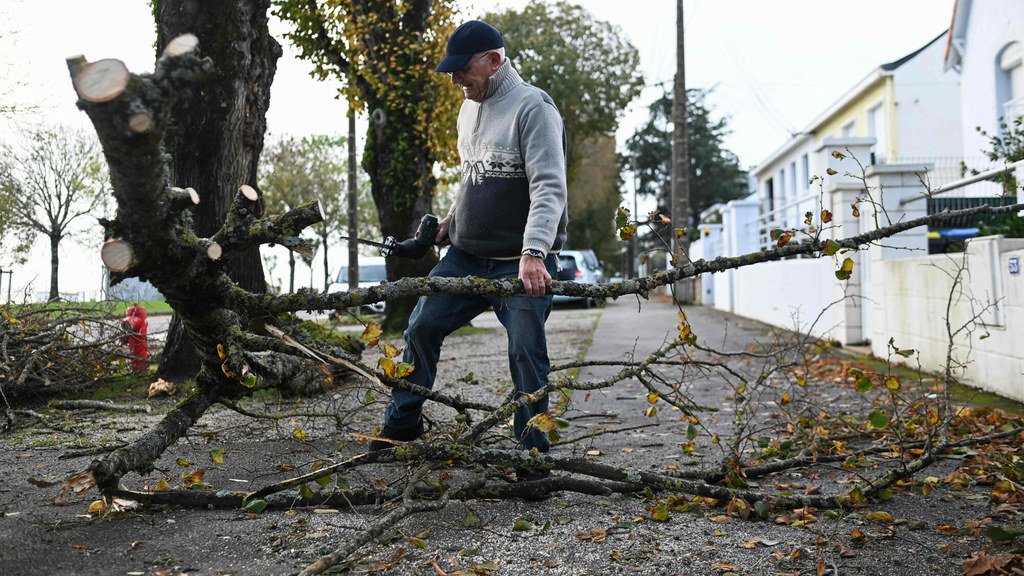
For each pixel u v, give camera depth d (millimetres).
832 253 3365
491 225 3518
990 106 14633
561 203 3336
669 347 3689
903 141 21234
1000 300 5953
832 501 3168
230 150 6648
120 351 7199
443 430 4316
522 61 35875
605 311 20422
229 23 6531
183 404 3295
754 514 3109
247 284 7281
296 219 3070
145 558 2518
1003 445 4160
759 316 14586
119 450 2936
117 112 2371
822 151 10438
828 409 5539
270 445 4367
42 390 6043
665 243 3455
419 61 13453
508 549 2664
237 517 2955
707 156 54625
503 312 3445
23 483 3455
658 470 3889
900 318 8039
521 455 3125
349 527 2807
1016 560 2461
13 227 28328
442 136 13578
